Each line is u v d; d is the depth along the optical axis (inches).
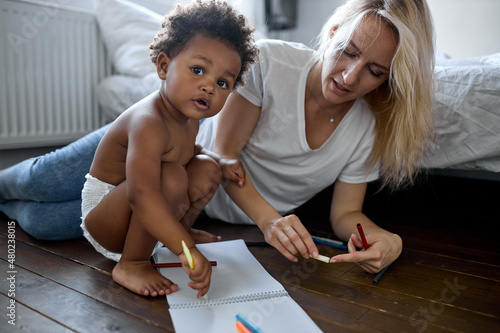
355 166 49.4
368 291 37.6
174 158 38.0
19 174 46.6
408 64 39.3
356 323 32.1
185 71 34.5
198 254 31.7
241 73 39.5
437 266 44.6
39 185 44.8
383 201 72.6
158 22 83.6
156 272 36.2
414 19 39.3
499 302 36.6
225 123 48.2
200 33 34.8
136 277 35.4
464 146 52.1
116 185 38.3
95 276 38.2
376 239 40.3
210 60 34.3
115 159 37.4
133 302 33.4
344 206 49.7
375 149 48.7
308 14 118.6
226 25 35.4
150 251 36.9
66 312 31.8
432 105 45.4
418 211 67.2
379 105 47.5
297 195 53.9
